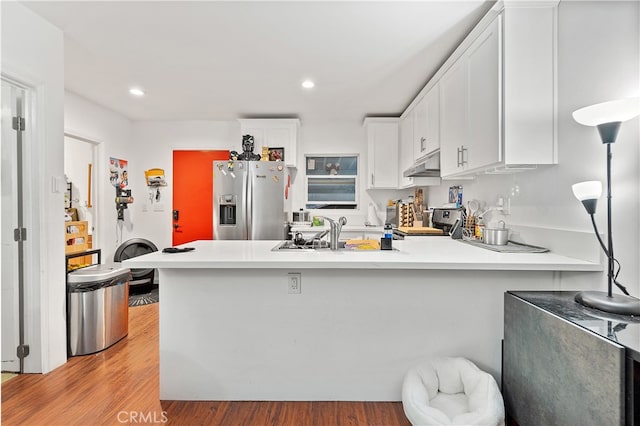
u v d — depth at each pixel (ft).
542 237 6.28
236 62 8.80
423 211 13.05
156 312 11.07
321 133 14.93
